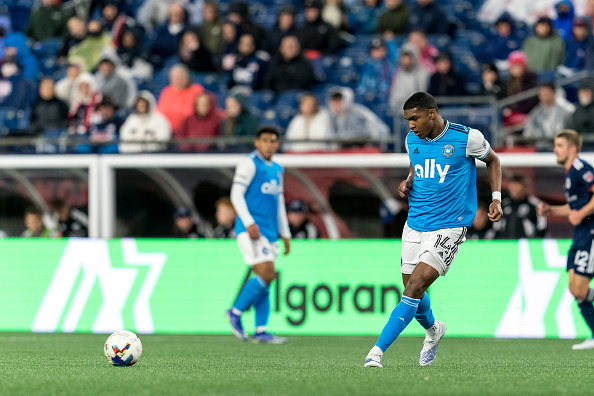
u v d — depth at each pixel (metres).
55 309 36.50
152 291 35.94
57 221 42.28
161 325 35.81
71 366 20.92
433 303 34.38
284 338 31.78
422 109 18.83
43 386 16.20
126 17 58.34
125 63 56.38
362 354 25.80
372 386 15.91
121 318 36.03
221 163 40.00
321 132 42.97
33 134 46.31
